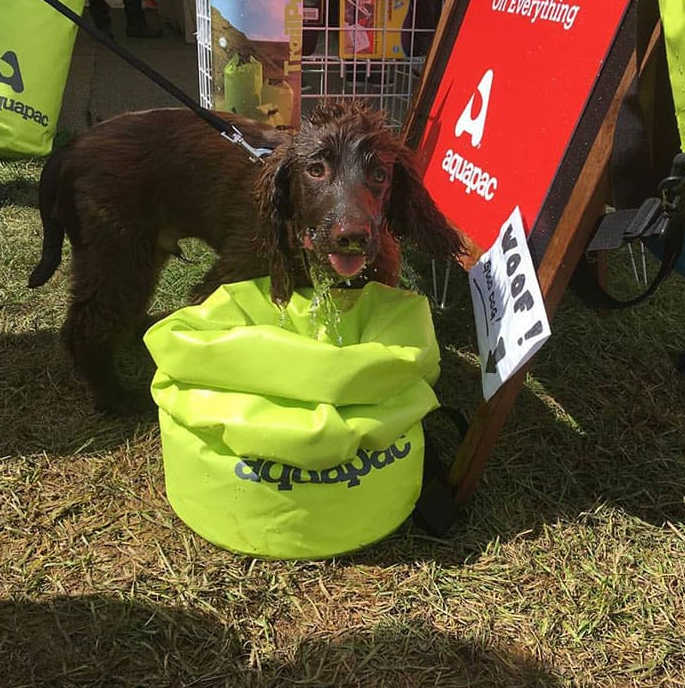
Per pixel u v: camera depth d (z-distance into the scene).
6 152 5.27
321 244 2.07
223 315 2.32
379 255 2.52
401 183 2.34
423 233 2.37
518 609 2.10
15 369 3.11
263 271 2.54
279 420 2.03
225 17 3.76
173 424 2.24
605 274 3.67
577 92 2.30
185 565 2.21
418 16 4.41
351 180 2.10
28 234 4.29
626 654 1.98
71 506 2.41
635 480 2.62
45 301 3.62
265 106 3.93
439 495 2.31
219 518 2.19
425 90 3.49
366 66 4.61
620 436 2.88
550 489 2.56
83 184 2.62
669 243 2.08
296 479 2.07
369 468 2.12
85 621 2.03
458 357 3.40
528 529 2.37
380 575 2.19
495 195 2.66
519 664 1.95
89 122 6.31
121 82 7.54
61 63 5.35
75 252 2.76
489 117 2.83
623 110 2.00
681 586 2.19
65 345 2.82
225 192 2.61
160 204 2.72
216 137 2.65
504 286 2.31
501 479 2.58
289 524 2.13
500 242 2.44
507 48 2.82
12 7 5.07
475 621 2.06
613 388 3.21
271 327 2.11
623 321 3.72
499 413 2.25
